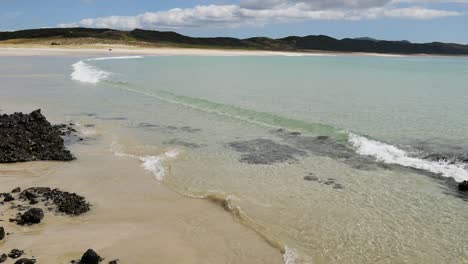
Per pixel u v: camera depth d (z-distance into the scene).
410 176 13.66
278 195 11.88
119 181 12.82
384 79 49.34
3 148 14.79
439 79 50.59
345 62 100.19
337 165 14.85
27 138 15.64
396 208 11.02
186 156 15.78
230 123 21.81
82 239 8.89
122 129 20.12
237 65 71.88
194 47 170.25
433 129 20.59
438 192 12.23
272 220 10.16
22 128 16.42
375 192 12.21
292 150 16.80
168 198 11.50
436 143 18.02
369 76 54.03
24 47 108.94
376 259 8.42
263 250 8.66
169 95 31.19
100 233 9.23
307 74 54.75
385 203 11.36
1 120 16.77
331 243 9.05
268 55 133.88
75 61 66.75
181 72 52.75
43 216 9.90
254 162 15.16
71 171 13.67
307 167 14.61
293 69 65.31
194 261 8.14
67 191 11.86
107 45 135.50
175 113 24.38
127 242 8.84
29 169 13.72
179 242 8.91
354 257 8.48
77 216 10.15
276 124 21.58
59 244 8.61
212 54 121.12
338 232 9.57
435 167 14.63
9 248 8.38
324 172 14.06
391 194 12.05
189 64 70.44
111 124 21.17
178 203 11.15
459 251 8.80
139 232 9.35
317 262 8.26
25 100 27.53
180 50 135.62
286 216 10.41
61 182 12.60
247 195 11.84
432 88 39.19
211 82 40.88
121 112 24.42
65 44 131.00
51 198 11.06
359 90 36.59
